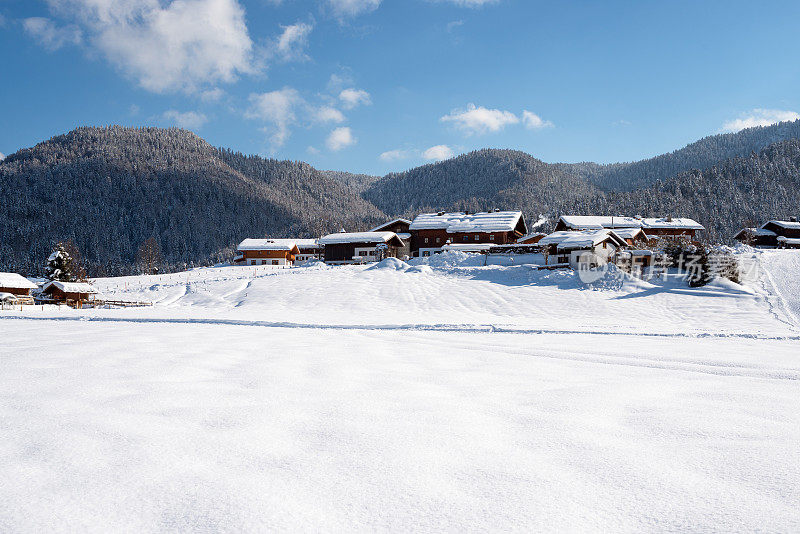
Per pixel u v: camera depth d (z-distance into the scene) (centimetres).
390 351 1016
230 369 711
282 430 397
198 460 326
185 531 232
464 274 4297
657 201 17462
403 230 7538
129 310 2903
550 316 2720
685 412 461
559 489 280
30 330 1423
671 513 249
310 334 1444
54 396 516
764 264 3572
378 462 324
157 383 589
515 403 502
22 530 233
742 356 953
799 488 275
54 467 314
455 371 731
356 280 4188
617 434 389
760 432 391
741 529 229
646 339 1366
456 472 307
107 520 244
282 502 262
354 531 232
